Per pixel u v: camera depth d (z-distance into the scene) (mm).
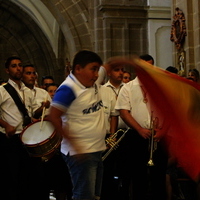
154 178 6629
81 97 4801
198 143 3219
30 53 26359
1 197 7000
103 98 7164
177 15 13039
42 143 6352
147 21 17641
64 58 25375
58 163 7762
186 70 12836
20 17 25781
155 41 17625
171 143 3320
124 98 6500
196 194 6648
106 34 17328
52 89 9766
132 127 6398
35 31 25656
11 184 6941
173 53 13383
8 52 26609
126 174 6906
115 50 17422
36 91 8398
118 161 6930
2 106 7027
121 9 17406
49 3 18625
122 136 6723
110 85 7297
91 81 4840
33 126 6621
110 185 7387
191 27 12695
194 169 3258
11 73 7125
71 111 4840
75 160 4859
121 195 7387
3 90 7027
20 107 7035
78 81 4820
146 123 6402
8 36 26469
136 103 6449
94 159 4930
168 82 3193
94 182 4938
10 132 6777
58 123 4605
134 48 17547
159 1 17594
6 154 6945
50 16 24344
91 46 18047
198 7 12383
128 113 6480
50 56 25641
